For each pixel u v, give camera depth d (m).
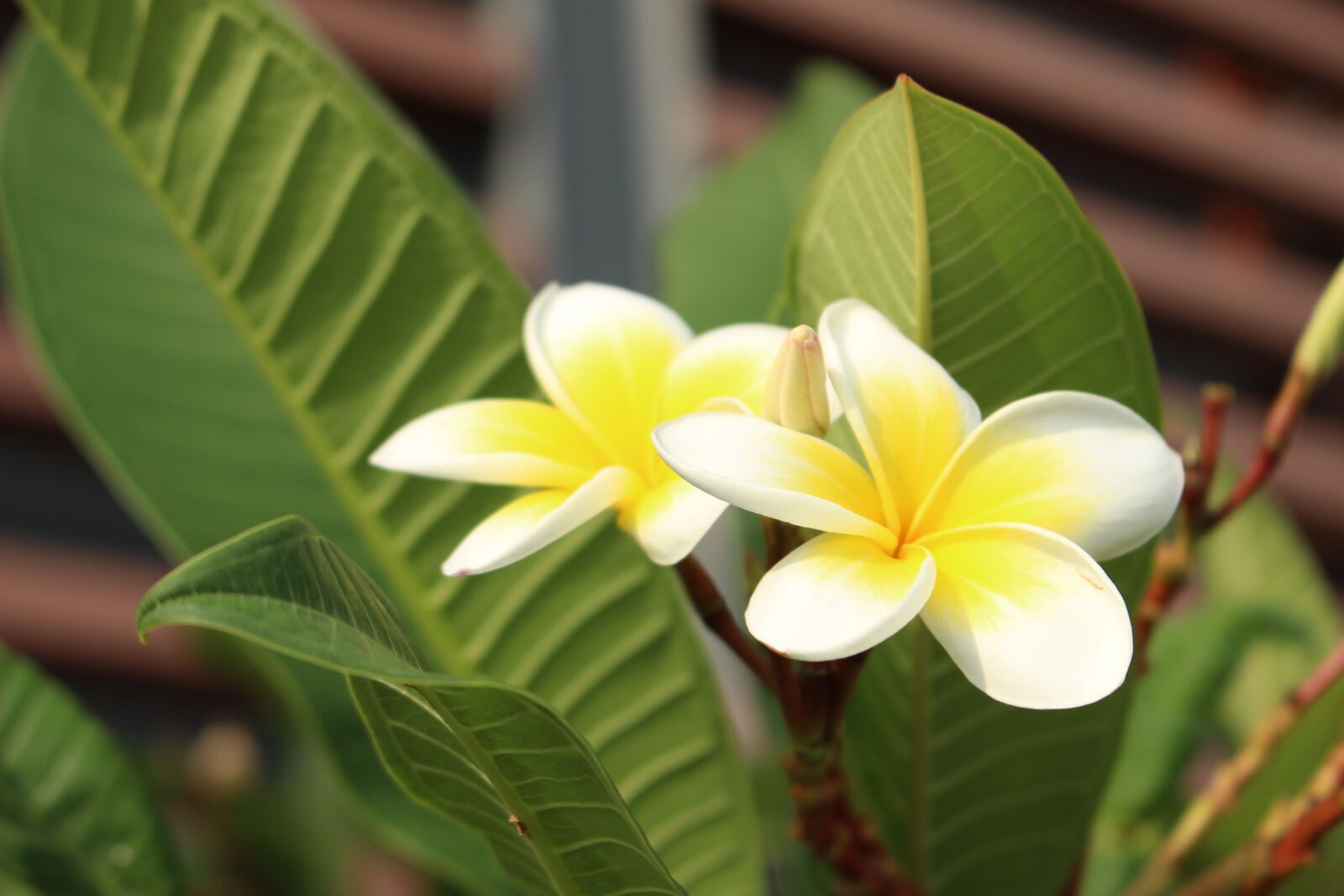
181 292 0.75
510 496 0.74
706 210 0.97
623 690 0.72
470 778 0.65
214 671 1.08
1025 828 0.71
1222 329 2.72
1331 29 2.88
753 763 0.98
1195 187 2.84
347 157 0.73
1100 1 2.73
